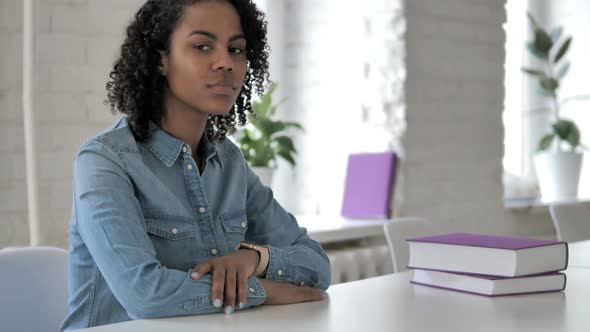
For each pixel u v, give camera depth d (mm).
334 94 3436
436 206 3396
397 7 3234
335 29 3430
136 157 1348
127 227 1229
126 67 1408
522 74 4520
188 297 1168
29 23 2072
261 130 3033
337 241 3000
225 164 1522
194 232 1382
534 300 1271
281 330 1060
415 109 3289
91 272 1333
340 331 1052
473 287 1332
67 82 2504
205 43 1350
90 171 1286
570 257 1851
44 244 2455
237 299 1199
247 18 1472
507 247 1303
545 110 4473
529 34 4523
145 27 1399
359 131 3357
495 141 3711
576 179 4129
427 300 1272
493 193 3705
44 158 2457
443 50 3420
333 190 3426
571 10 4430
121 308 1325
